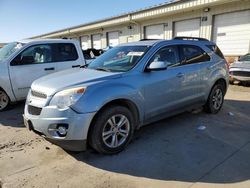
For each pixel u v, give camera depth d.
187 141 4.23
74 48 7.11
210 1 12.11
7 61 6.04
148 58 4.23
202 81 5.20
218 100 5.82
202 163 3.48
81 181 3.10
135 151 3.88
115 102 3.79
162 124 5.07
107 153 3.73
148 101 4.16
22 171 3.36
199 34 14.01
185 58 4.89
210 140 4.26
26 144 4.22
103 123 3.57
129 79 3.90
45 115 3.45
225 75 5.84
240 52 12.30
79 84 3.53
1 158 3.72
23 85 6.21
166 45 4.61
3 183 3.08
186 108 4.98
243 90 8.73
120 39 20.45
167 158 3.64
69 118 3.33
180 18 14.91
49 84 3.70
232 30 12.48
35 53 6.43
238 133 4.57
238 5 11.94
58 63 6.71
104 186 2.98
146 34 17.77
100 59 4.85
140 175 3.21
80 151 3.79
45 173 3.30
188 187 2.93
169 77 4.43
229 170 3.28
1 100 6.20
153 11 15.45
